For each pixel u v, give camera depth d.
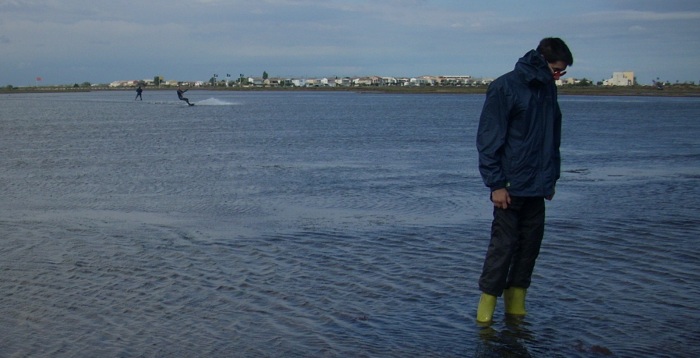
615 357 5.81
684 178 17.11
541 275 8.20
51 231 11.16
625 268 8.41
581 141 29.91
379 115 58.78
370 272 8.46
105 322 6.85
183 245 10.07
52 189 15.99
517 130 6.49
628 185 15.85
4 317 7.02
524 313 6.94
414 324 6.67
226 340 6.33
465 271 8.43
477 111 66.88
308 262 8.98
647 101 95.06
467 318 6.82
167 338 6.40
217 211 12.88
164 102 101.31
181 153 24.94
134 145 28.66
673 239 9.84
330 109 72.88
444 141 30.61
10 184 16.91
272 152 25.20
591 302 7.21
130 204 13.78
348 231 10.85
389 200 13.96
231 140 31.28
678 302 7.14
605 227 10.75
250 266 8.84
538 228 6.78
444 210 12.73
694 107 72.38
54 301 7.52
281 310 7.14
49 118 54.78
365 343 6.20
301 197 14.46
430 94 162.12
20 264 9.06
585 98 113.75
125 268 8.84
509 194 6.55
